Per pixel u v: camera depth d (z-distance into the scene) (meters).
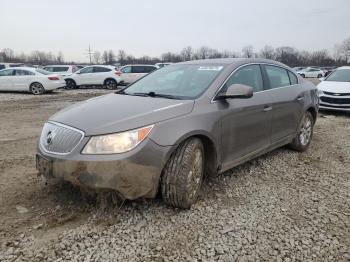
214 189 4.35
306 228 3.46
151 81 4.85
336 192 4.39
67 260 2.88
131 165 3.25
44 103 14.31
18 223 3.44
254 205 3.95
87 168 3.24
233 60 4.84
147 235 3.27
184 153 3.58
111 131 3.31
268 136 5.01
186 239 3.22
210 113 3.92
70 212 3.65
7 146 6.47
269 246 3.15
